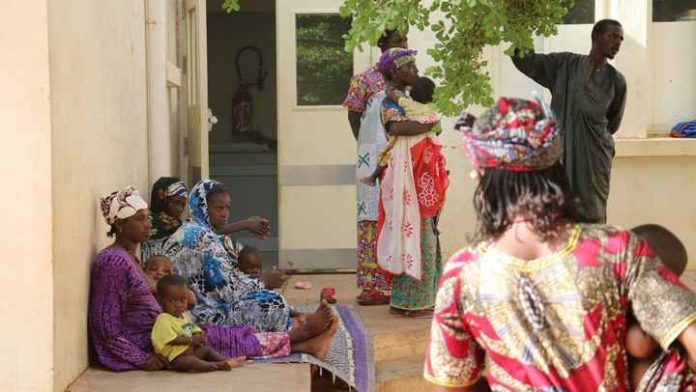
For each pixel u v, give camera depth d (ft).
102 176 18.24
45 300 14.74
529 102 8.26
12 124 14.56
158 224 19.34
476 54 16.12
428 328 20.66
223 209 20.66
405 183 20.92
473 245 8.38
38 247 14.70
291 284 26.58
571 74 21.01
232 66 39.50
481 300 8.14
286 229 28.04
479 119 8.37
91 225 17.31
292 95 27.76
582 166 20.94
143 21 22.77
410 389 19.24
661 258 9.93
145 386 15.87
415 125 20.71
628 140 28.17
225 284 18.93
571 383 7.95
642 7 28.22
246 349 17.65
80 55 16.52
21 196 14.64
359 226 23.24
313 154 27.94
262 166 36.22
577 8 28.45
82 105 16.67
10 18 14.48
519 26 16.21
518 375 8.07
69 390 15.53
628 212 28.50
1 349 14.75
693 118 29.07
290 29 27.66
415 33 27.50
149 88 23.13
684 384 7.97
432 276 21.54
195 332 17.22
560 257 8.00
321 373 18.08
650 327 7.82
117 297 16.90
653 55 28.89
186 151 27.99
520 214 8.11
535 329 7.93
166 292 17.21
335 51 27.78
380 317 21.67
